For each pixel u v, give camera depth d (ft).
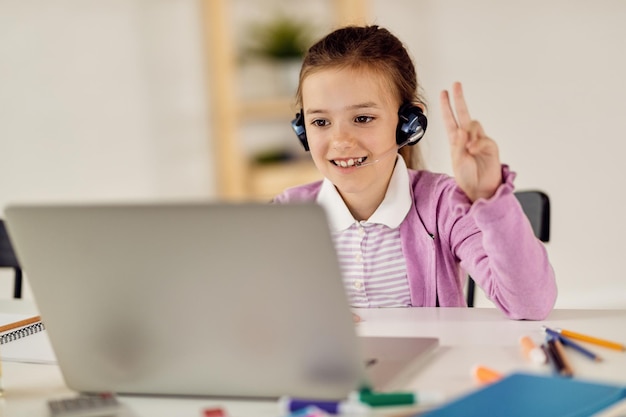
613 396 3.10
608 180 14.42
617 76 14.23
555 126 14.39
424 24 14.56
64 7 13.04
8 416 3.57
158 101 13.97
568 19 14.19
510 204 4.33
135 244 3.42
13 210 3.52
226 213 3.26
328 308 3.29
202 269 3.38
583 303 14.21
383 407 3.27
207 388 3.62
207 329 3.48
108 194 13.62
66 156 13.20
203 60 14.29
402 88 5.49
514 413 3.01
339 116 5.24
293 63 14.67
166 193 14.16
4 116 12.63
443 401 3.27
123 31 13.58
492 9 14.35
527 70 14.34
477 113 14.51
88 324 3.66
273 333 3.41
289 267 3.27
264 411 3.43
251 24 14.71
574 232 14.46
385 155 5.37
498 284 4.64
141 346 3.62
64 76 13.10
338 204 5.62
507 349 4.03
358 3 14.05
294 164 14.76
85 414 3.49
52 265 3.57
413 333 4.44
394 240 5.58
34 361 4.40
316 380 3.43
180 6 14.03
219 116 14.14
